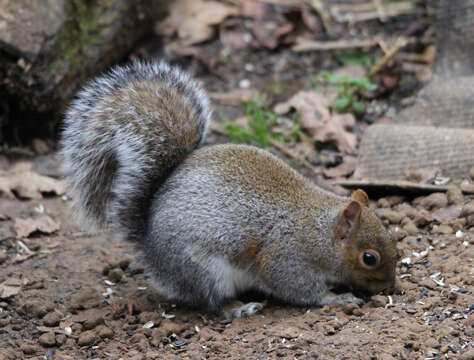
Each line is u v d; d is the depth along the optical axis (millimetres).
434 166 12523
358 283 9758
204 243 9453
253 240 9578
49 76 14039
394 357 8062
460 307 8953
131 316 9820
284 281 9719
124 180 9844
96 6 15453
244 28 18797
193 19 18547
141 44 17562
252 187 9680
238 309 9805
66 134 10344
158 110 9945
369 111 15398
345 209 9492
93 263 11414
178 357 8703
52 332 9500
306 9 19406
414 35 17891
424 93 14625
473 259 9922
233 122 15422
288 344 8617
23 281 10797
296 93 16438
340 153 14148
